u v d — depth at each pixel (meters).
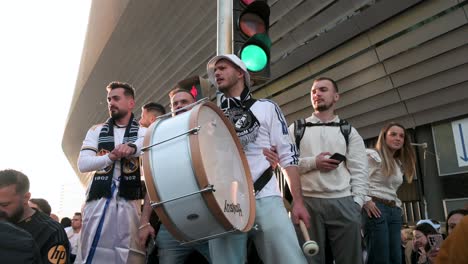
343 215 3.57
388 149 4.59
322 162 3.60
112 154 3.35
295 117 13.05
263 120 2.80
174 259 3.49
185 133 2.14
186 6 15.23
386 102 10.34
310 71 11.96
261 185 2.61
